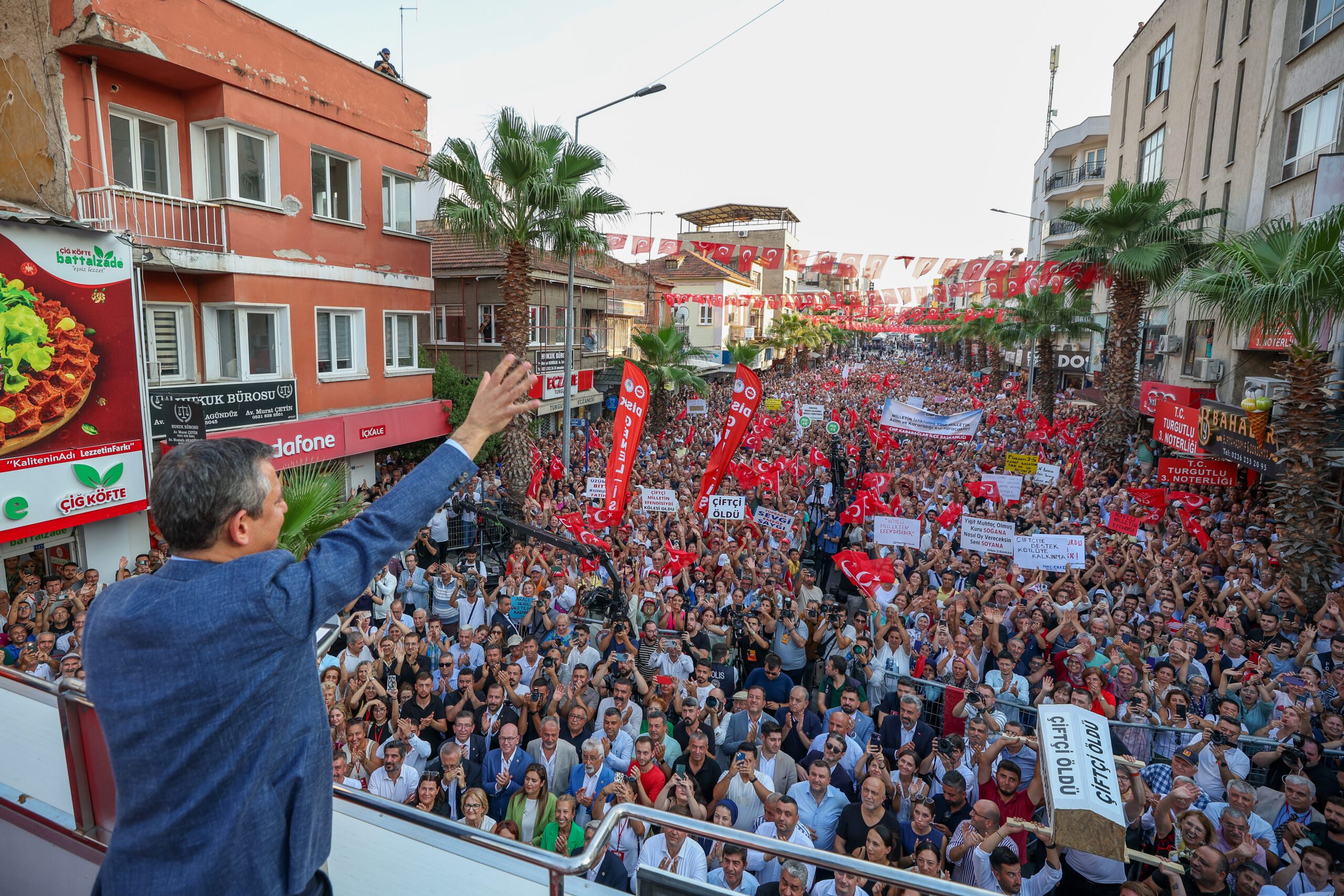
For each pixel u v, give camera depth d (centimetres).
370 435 1677
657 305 4253
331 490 822
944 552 1253
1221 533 1401
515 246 1700
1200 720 709
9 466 980
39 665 813
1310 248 1057
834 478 2211
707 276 5138
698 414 2919
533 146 1653
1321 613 993
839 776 675
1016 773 623
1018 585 1176
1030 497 1789
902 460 2170
